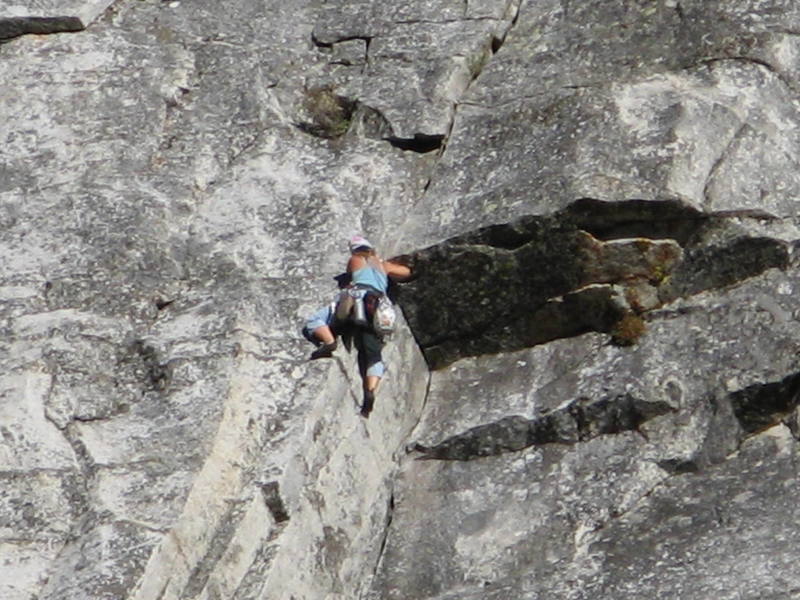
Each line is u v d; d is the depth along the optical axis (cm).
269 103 6650
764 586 5028
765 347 5691
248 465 5378
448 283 6003
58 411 5503
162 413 5497
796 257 5875
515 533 5506
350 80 6700
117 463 5325
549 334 6022
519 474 5675
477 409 5866
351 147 6469
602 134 6131
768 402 5619
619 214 5884
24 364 5628
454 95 6569
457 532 5566
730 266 5884
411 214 6144
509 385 5916
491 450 5778
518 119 6334
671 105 6181
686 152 6003
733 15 6531
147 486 5234
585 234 5906
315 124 6594
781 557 5122
